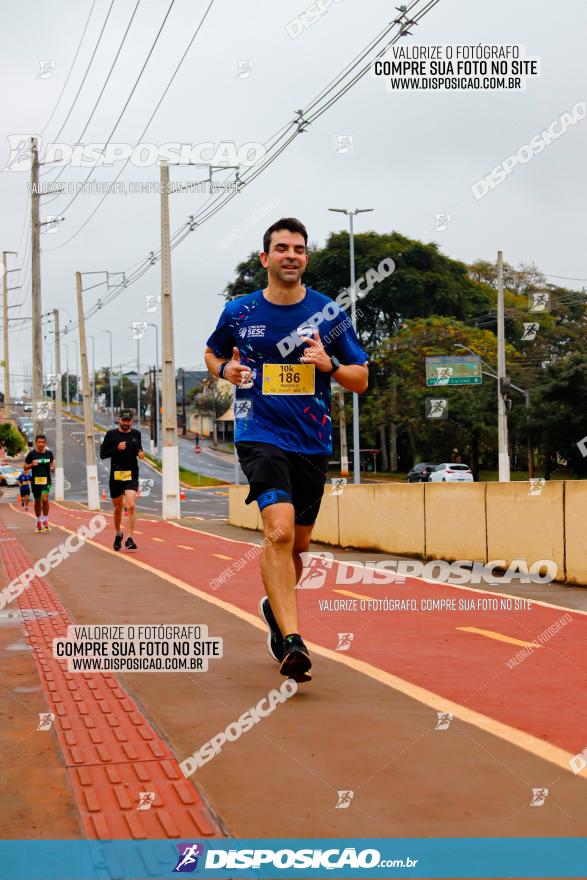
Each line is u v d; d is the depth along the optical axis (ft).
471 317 266.57
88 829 12.71
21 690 20.52
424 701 19.31
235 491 84.79
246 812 13.20
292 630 19.40
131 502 56.75
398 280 253.24
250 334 20.84
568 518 39.99
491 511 45.60
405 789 14.05
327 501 63.21
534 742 16.40
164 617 30.35
